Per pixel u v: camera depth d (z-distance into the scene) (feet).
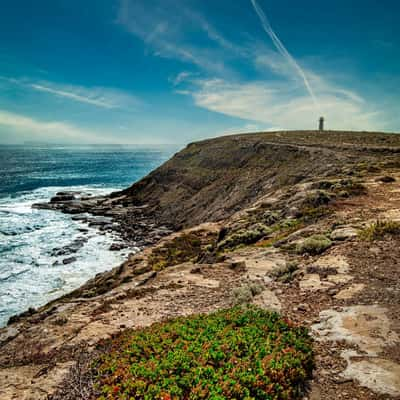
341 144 185.57
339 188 75.97
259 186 156.97
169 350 18.58
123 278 70.59
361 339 20.29
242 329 20.42
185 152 286.87
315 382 16.83
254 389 14.94
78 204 226.58
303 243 42.37
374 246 37.58
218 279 38.04
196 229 110.01
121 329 26.37
